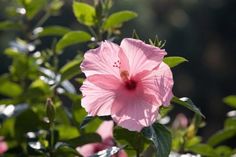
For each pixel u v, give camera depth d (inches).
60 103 58.4
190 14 269.3
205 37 270.8
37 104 58.5
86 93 43.8
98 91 43.8
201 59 266.1
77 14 54.0
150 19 244.8
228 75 268.7
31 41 73.3
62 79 53.0
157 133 43.4
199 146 53.7
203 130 228.1
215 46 272.1
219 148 57.8
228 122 59.1
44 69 60.9
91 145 53.3
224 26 273.1
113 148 45.4
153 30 245.0
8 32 150.2
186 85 260.2
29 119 54.4
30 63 63.0
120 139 46.3
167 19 260.2
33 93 57.7
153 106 43.5
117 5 194.1
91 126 53.2
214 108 259.6
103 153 44.7
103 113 43.8
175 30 260.7
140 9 232.2
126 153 50.1
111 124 53.1
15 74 63.6
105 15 54.3
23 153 53.3
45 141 50.4
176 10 263.9
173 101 45.1
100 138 49.9
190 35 265.0
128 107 43.7
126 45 43.3
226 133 57.2
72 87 59.1
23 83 64.1
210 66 268.2
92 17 54.0
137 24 228.1
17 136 54.7
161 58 43.2
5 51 64.7
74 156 51.5
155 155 45.1
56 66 60.2
